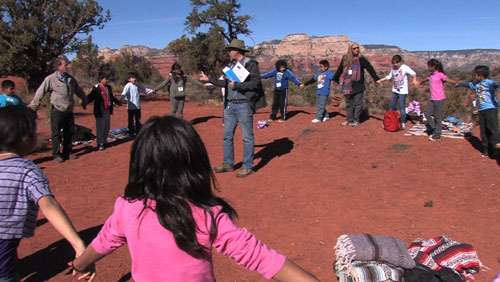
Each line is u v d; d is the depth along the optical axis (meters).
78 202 7.76
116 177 9.30
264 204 7.23
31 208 3.00
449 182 7.86
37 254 5.66
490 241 5.63
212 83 8.58
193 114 16.48
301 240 5.86
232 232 1.92
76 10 24.58
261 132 12.61
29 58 24.64
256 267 1.94
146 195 1.93
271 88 26.20
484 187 7.50
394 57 11.98
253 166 9.43
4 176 2.93
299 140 11.30
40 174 2.99
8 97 9.01
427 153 9.58
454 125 11.88
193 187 1.92
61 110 10.52
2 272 2.99
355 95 12.43
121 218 1.99
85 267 2.23
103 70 32.47
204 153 2.00
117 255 5.59
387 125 11.66
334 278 4.87
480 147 9.84
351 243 3.16
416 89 19.22
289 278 1.93
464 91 17.55
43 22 24.28
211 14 27.41
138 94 13.51
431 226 6.14
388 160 9.29
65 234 2.66
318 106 13.30
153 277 1.92
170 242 1.87
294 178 8.48
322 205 7.07
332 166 9.12
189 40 28.59
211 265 1.98
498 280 3.41
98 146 11.88
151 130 1.96
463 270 3.45
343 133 11.70
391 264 3.12
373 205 6.99
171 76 13.79
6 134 3.03
